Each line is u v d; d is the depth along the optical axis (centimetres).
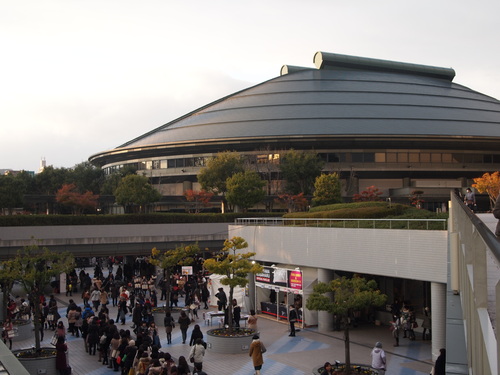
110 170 11525
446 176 9538
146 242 5544
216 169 7750
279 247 3841
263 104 11425
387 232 2925
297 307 3609
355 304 2152
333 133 9450
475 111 11462
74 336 3422
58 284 5188
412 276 2761
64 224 5234
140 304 3350
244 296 4056
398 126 9925
